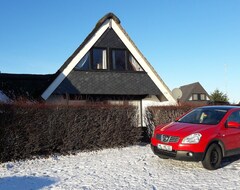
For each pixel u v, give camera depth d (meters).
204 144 8.75
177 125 9.70
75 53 16.55
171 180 7.83
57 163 9.89
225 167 9.31
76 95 16.73
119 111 12.55
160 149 9.30
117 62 17.75
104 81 17.16
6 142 9.87
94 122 11.87
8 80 18.48
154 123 14.34
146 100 18.84
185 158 8.71
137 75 18.08
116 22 17.72
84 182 7.69
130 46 18.05
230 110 10.09
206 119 9.96
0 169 9.09
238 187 7.19
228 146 9.38
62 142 11.16
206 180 7.82
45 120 10.69
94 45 17.16
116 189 7.08
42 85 16.77
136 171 8.78
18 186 7.40
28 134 10.30
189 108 14.67
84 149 11.66
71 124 11.28
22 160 10.13
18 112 10.07
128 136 12.82
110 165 9.56
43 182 7.71
